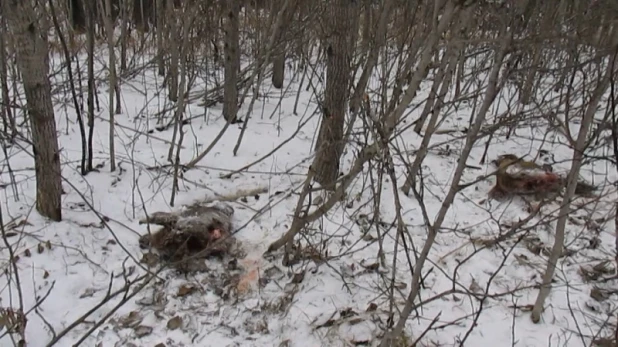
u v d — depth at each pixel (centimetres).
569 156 590
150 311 346
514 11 302
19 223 402
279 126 657
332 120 466
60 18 773
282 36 691
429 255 414
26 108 380
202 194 491
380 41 414
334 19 450
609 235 446
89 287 361
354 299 366
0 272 359
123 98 737
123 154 553
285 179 525
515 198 497
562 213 315
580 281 389
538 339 334
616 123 281
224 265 395
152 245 404
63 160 521
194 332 332
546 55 658
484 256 416
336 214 462
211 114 709
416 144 622
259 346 326
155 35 928
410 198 497
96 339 318
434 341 330
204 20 805
